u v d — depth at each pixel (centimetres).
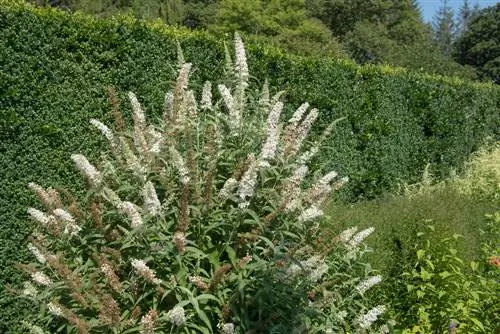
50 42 557
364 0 4219
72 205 364
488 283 512
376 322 520
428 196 736
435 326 510
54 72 561
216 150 380
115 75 607
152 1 2959
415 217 573
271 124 381
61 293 358
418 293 498
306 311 376
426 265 533
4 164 532
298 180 377
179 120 382
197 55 669
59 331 361
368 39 3831
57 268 332
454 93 1191
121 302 347
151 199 335
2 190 532
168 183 363
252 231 358
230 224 358
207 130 387
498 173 988
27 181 547
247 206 367
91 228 367
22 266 362
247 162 362
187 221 341
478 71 4684
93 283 336
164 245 345
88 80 586
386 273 526
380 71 986
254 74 744
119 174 392
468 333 496
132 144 404
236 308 349
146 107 632
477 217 699
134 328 324
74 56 575
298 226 373
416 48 2083
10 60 528
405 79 1052
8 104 531
